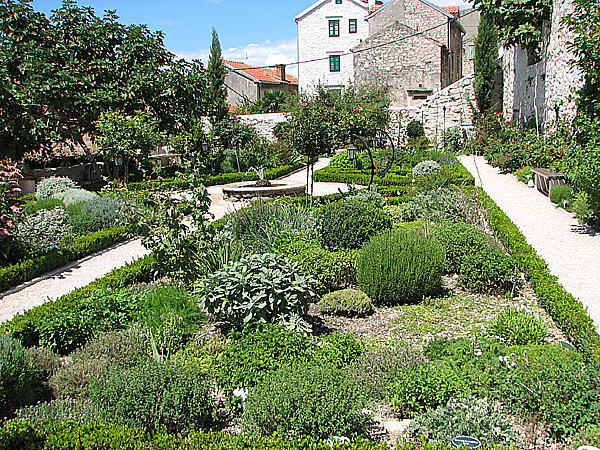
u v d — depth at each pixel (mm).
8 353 4090
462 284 7219
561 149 12438
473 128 25875
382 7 33531
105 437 3133
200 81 20969
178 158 23547
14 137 16391
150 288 6637
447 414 3566
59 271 8477
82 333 5316
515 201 12242
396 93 30875
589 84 9891
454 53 34250
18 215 8266
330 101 27312
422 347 5176
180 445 3088
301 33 39562
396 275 6527
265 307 5164
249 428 3531
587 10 9898
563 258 7656
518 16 15633
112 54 19641
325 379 3627
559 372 3652
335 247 7812
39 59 17172
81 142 19328
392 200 12953
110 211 10875
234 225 8461
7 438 3105
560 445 3371
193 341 5266
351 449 2975
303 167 24484
